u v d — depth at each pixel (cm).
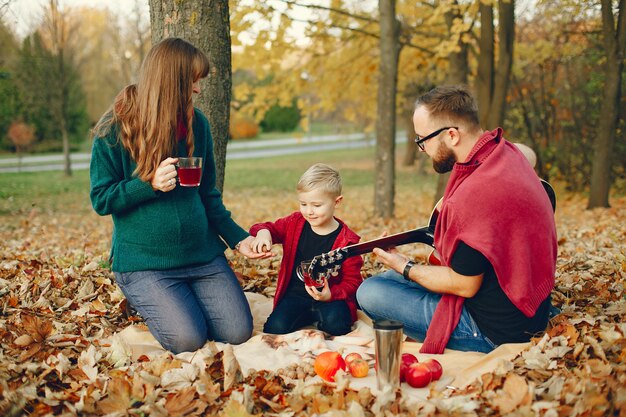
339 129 3503
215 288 344
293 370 293
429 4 1009
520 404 238
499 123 1047
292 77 1152
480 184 277
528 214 277
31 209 1437
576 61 1323
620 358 268
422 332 323
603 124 1020
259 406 254
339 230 376
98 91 3869
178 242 334
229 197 1728
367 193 1770
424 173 2195
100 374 284
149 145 312
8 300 381
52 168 2575
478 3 858
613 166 1259
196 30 436
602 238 644
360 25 1096
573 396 237
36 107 3102
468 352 304
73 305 391
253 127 5050
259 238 361
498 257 275
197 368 279
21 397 250
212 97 449
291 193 1814
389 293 326
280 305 367
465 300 302
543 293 286
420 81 1592
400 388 264
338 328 354
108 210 324
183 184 310
